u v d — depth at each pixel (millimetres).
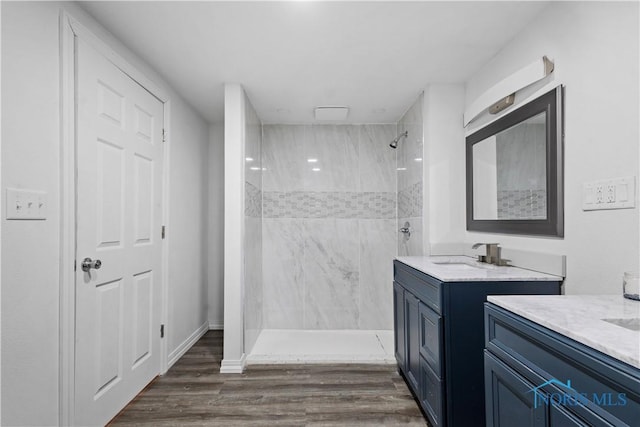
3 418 1269
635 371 707
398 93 2873
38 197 1412
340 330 3617
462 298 1666
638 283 1192
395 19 1837
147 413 2014
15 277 1310
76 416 1637
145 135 2301
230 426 1895
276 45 2102
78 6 1681
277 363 2781
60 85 1542
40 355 1428
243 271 2717
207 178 3633
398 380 2473
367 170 3688
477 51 2189
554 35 1686
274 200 3654
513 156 2016
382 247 3666
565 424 871
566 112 1608
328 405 2121
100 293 1828
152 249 2391
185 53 2197
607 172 1377
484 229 2340
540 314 1043
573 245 1564
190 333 3127
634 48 1263
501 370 1170
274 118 3512
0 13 1252
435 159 2658
